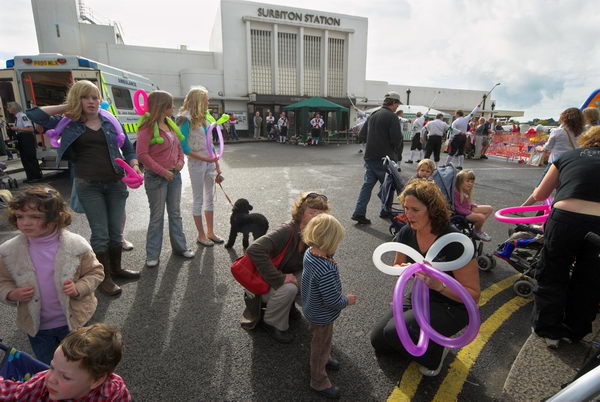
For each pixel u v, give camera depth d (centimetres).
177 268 387
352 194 753
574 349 257
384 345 246
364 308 315
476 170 1141
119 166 325
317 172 1014
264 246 257
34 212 180
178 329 280
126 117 1020
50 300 196
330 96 2823
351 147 1936
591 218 230
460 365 247
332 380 230
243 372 235
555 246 247
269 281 255
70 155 315
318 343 212
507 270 408
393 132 512
